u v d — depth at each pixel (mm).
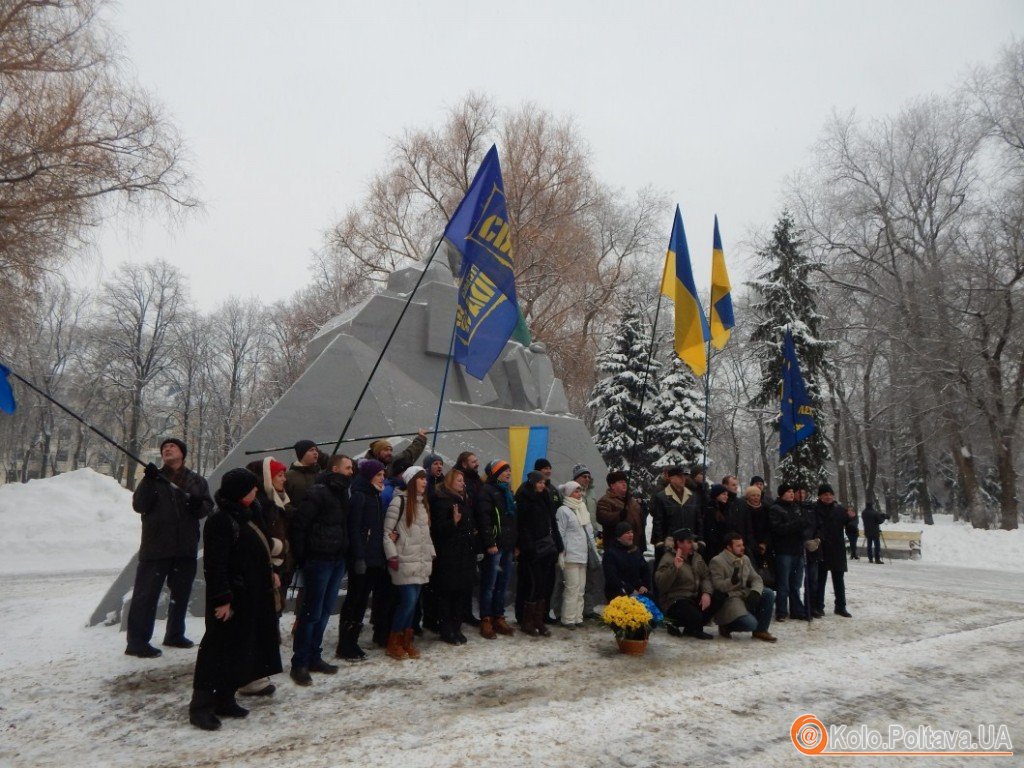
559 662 6023
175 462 6133
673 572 7430
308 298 34438
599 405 24641
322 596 5277
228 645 4387
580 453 10875
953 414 24344
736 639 7332
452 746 3998
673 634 7434
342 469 5527
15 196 13562
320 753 3875
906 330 25000
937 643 7285
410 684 5211
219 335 45156
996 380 23266
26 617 7969
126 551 16469
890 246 27172
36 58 13227
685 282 9234
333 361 8328
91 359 39000
